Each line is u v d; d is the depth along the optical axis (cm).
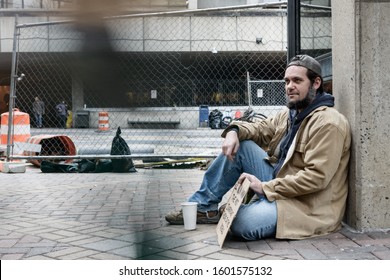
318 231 376
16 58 1047
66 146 1072
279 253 335
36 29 2212
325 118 370
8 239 396
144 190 671
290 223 367
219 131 1948
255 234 367
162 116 2331
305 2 700
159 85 2356
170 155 894
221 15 2362
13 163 944
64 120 2583
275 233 372
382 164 386
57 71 2475
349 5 394
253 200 404
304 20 667
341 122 373
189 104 2434
